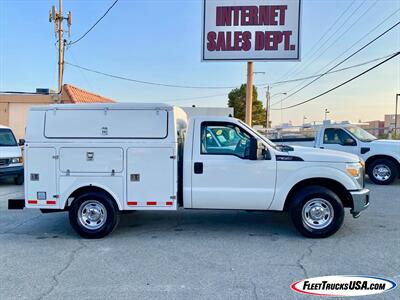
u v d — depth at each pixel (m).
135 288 3.92
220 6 12.95
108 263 4.70
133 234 6.07
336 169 5.66
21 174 11.90
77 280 4.16
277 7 12.73
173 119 5.68
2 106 20.83
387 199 8.80
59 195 5.80
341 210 5.61
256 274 4.29
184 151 5.81
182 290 3.87
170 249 5.26
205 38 13.09
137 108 5.71
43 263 4.72
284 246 5.35
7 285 4.04
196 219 7.06
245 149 5.81
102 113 5.74
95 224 5.84
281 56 12.86
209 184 5.79
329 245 5.36
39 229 6.46
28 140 5.79
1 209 8.18
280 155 5.74
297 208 5.67
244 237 5.84
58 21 22.17
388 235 5.85
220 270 4.43
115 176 5.74
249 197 5.75
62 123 5.77
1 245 5.52
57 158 5.77
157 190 5.73
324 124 12.82
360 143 11.20
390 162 10.88
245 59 13.03
